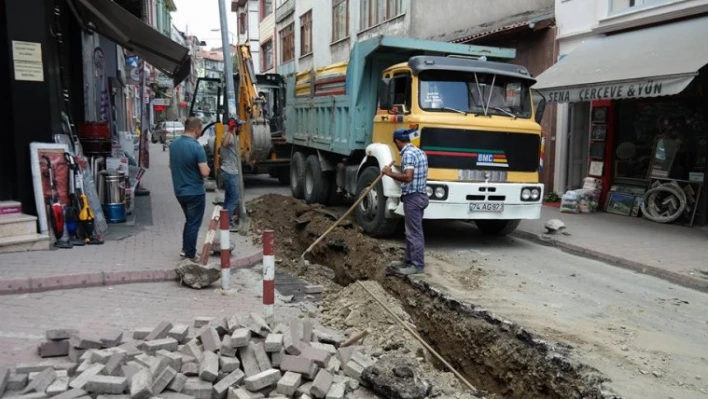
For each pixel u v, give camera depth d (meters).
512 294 6.55
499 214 8.65
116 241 8.28
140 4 16.94
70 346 4.39
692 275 7.39
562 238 9.60
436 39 18.53
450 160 8.34
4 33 7.77
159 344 4.38
